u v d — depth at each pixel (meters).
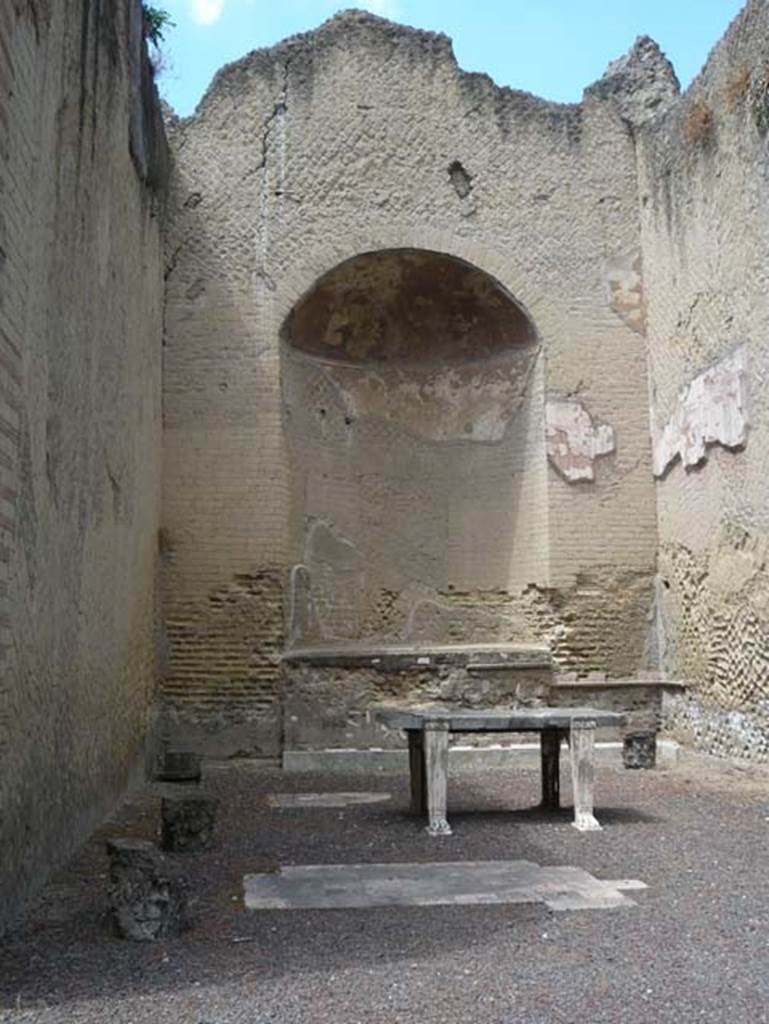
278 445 13.75
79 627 7.80
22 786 5.93
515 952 5.00
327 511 14.70
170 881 5.40
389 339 15.30
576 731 8.55
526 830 8.37
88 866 7.09
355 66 14.52
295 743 13.19
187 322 13.90
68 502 7.32
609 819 8.77
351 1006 4.24
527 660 13.58
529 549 14.31
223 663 13.33
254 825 8.84
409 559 15.01
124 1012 4.19
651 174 14.19
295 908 5.93
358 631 14.70
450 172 14.48
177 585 13.41
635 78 14.90
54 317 6.78
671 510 13.66
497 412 14.95
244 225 14.12
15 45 5.52
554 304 14.38
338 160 14.33
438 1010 4.18
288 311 14.02
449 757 12.85
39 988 4.52
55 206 6.81
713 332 12.38
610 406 14.28
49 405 6.64
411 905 5.96
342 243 14.18
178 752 12.38
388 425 15.31
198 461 13.66
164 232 13.77
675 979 4.55
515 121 14.63
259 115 14.33
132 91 10.67
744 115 11.50
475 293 14.70
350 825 8.80
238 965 4.84
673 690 13.49
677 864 7.00
